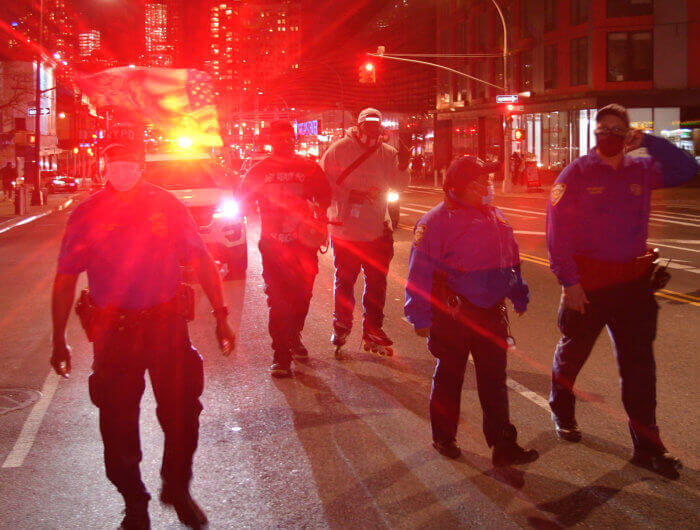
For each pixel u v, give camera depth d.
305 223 6.75
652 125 42.28
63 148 84.75
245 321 9.46
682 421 5.53
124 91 21.08
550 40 47.59
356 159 7.08
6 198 45.62
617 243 4.67
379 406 6.00
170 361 3.93
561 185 4.70
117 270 3.81
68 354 3.96
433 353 4.87
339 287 7.44
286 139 6.71
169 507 4.29
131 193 3.82
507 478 4.57
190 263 4.05
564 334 5.09
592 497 4.29
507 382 6.57
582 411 5.80
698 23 41.25
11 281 13.87
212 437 5.38
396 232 19.81
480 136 59.62
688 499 4.25
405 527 3.97
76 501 4.42
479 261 4.65
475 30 59.75
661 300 10.28
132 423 3.91
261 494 4.42
